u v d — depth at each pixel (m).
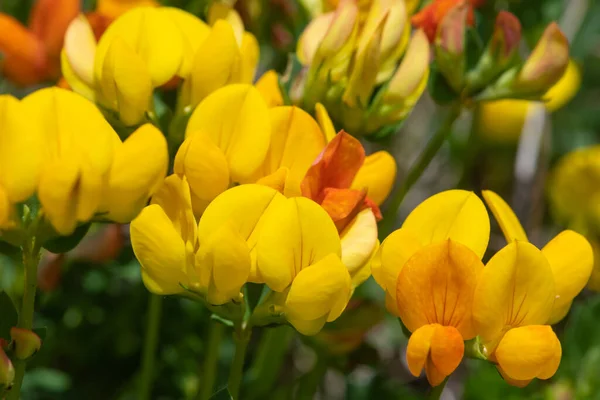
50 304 0.29
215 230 0.23
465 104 0.27
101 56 0.25
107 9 0.29
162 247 0.23
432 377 0.23
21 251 0.23
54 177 0.22
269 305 0.23
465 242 0.23
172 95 0.26
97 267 0.29
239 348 0.24
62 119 0.23
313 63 0.25
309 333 0.23
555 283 0.23
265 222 0.23
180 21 0.25
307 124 0.24
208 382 0.27
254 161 0.24
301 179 0.24
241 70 0.25
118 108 0.25
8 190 0.22
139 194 0.23
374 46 0.25
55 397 0.29
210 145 0.23
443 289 0.23
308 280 0.23
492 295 0.23
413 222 0.23
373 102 0.26
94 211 0.23
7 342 0.23
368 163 0.24
